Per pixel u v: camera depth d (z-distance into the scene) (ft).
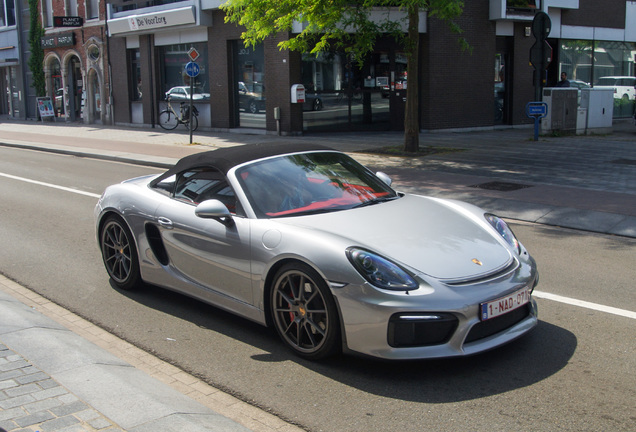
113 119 87.97
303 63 63.72
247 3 47.32
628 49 82.99
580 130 61.77
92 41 88.58
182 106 75.31
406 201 16.05
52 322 14.98
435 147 52.29
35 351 12.57
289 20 45.98
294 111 63.82
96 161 52.21
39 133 78.64
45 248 23.75
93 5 89.15
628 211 28.04
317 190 15.57
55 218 29.45
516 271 13.28
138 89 83.87
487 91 67.82
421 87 65.21
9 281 19.71
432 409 11.21
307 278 12.92
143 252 17.40
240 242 14.25
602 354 13.52
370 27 46.68
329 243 12.77
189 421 9.96
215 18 69.77
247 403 11.69
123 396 10.73
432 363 13.14
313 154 17.17
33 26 100.99
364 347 12.17
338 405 11.46
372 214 14.60
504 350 13.79
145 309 17.02
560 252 22.80
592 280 19.19
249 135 67.10
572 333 14.75
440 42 64.18
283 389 12.17
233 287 14.71
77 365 11.97
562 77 69.31
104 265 20.52
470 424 10.66
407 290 11.93
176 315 16.52
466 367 12.91
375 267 12.17
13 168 48.39
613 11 79.41
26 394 10.68
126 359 13.78
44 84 101.86
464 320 11.93
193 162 17.10
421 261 12.57
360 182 16.57
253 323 15.84
